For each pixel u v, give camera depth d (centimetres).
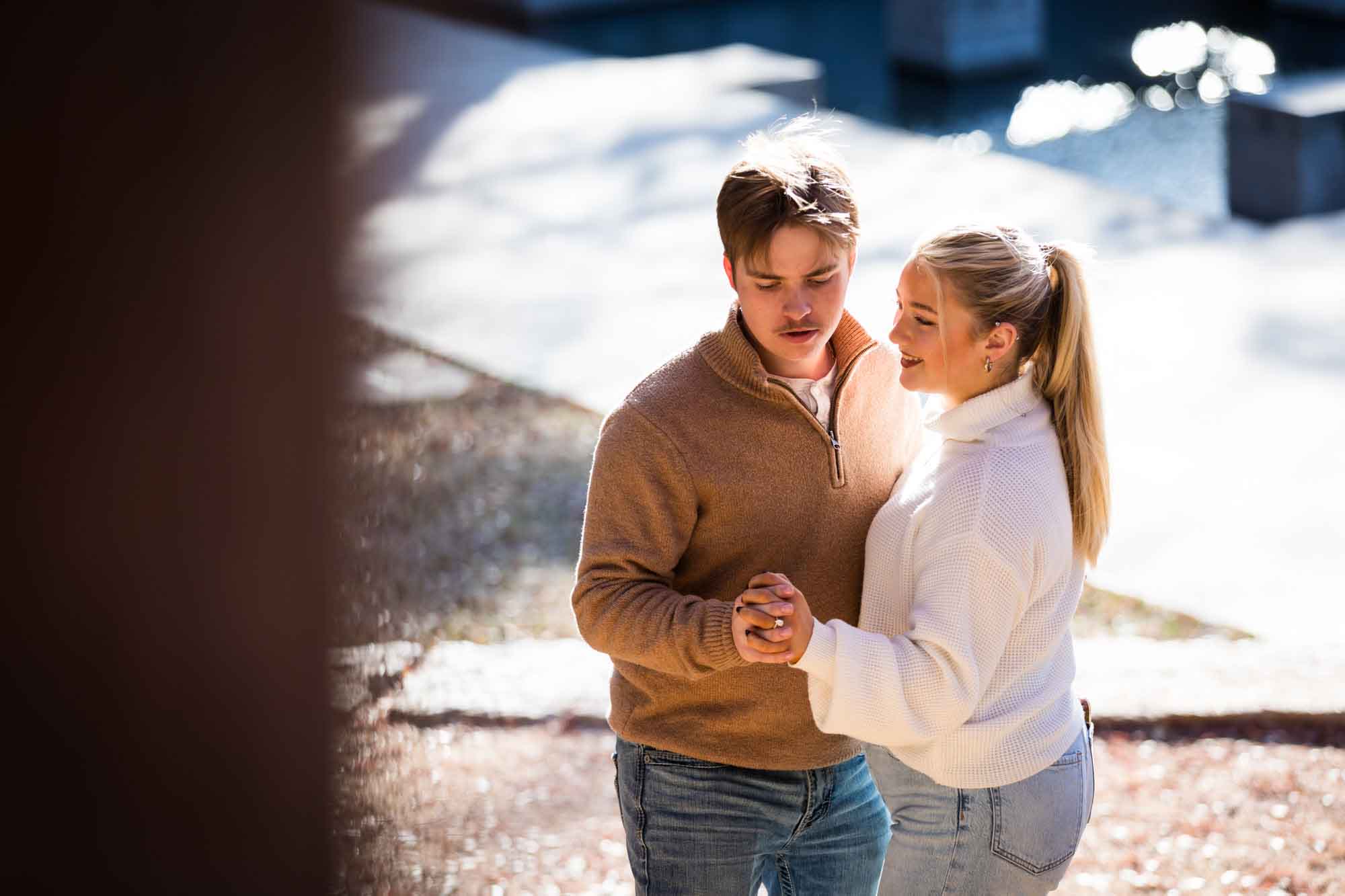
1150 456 1055
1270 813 632
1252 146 1736
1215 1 2955
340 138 103
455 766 640
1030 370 356
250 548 103
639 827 375
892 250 1515
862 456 371
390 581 262
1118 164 2031
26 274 92
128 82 92
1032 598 345
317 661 108
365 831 163
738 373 346
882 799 404
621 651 340
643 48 2941
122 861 103
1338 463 1018
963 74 2567
